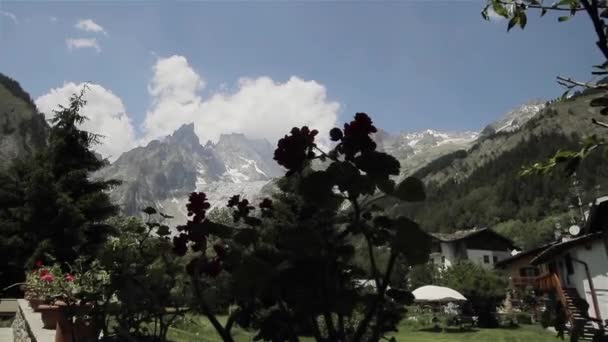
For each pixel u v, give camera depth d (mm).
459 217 115938
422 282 34875
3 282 19500
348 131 1857
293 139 1940
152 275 3904
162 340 3893
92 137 20188
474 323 30797
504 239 52719
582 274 21828
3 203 19469
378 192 1793
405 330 28766
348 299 1767
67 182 18703
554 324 2291
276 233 2068
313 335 2143
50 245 15961
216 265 2529
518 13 1948
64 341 5293
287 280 1822
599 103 1739
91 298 4520
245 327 2314
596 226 14109
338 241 1914
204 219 2777
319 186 1763
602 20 1632
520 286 34906
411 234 1677
